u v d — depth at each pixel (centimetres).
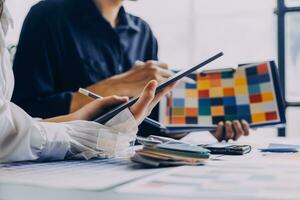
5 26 71
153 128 122
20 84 138
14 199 38
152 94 69
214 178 42
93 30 159
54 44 150
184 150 55
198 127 126
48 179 42
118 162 62
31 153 62
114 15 169
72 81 152
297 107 181
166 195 33
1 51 67
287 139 128
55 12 154
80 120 73
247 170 49
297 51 185
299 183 39
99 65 157
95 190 36
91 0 163
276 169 49
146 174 46
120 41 165
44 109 128
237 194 33
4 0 71
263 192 34
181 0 235
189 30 235
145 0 235
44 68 144
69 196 36
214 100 127
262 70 125
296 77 185
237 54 216
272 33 194
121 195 34
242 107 126
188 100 127
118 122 70
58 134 65
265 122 124
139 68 123
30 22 151
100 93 121
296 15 184
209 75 129
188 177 43
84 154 67
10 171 50
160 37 238
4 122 58
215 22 230
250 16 220
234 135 123
